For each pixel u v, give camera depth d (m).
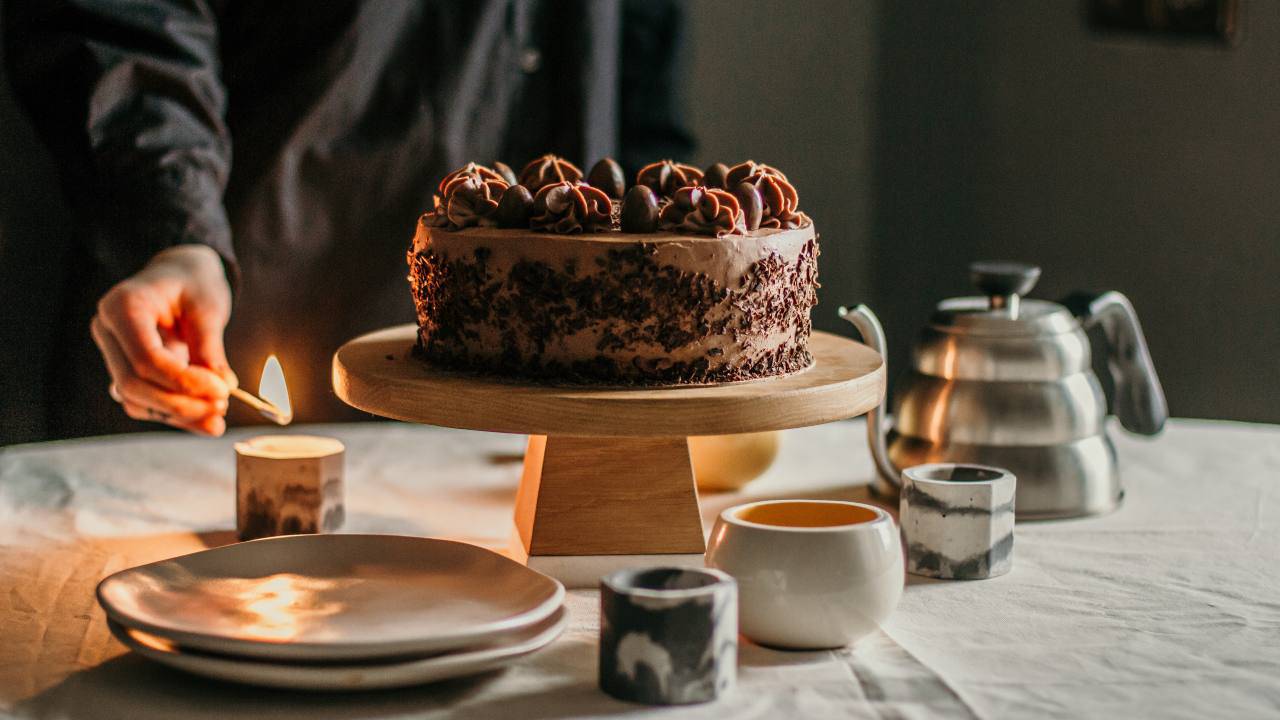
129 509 1.26
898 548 0.89
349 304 1.90
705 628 0.79
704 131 3.33
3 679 0.83
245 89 1.80
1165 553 1.15
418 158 1.88
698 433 1.00
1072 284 3.28
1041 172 3.29
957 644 0.92
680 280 1.04
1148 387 1.35
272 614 0.85
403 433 1.62
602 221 1.09
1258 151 2.92
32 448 1.50
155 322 1.11
